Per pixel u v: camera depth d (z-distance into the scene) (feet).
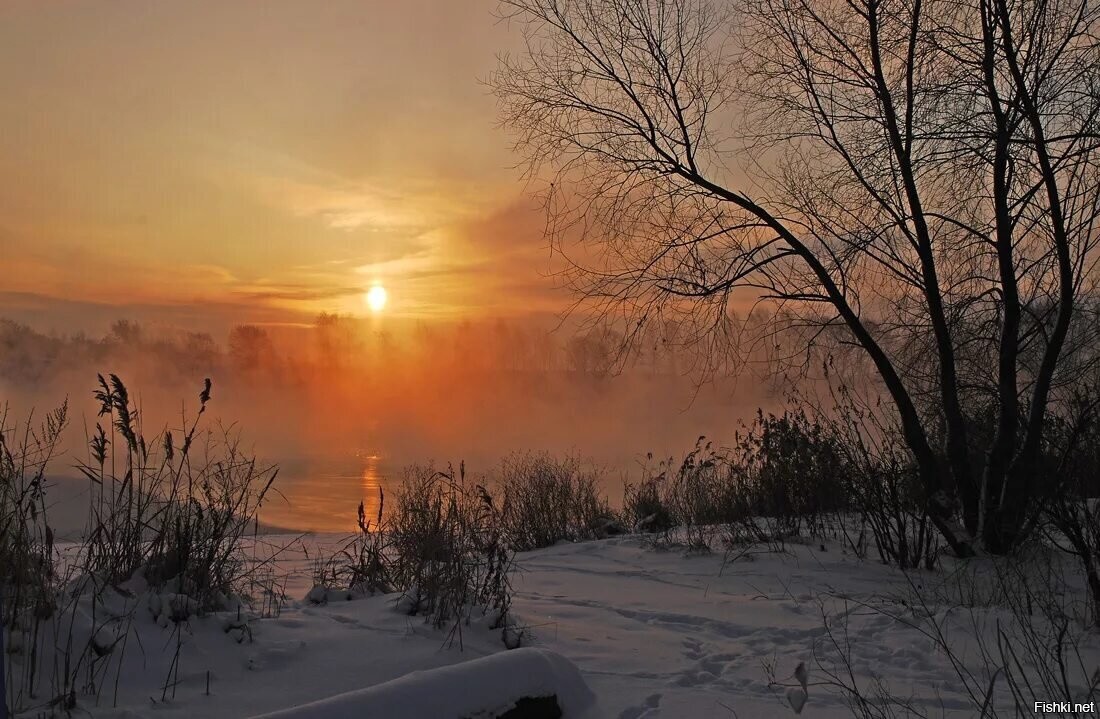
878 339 34.14
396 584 21.61
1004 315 30.81
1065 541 31.07
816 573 28.53
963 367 33.71
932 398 34.19
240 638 15.93
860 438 32.60
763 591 26.03
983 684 16.63
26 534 15.74
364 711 11.29
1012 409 29.71
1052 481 28.04
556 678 14.42
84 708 12.70
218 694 13.82
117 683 13.75
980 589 25.25
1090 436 30.22
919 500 32.09
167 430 17.98
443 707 12.16
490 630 18.38
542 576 29.01
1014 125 28.71
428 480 26.99
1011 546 29.12
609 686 16.12
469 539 22.12
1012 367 30.04
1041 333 32.17
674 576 28.78
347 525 61.52
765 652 18.98
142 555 17.85
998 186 29.45
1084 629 20.18
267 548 31.14
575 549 35.99
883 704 15.33
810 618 22.17
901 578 27.50
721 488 44.01
